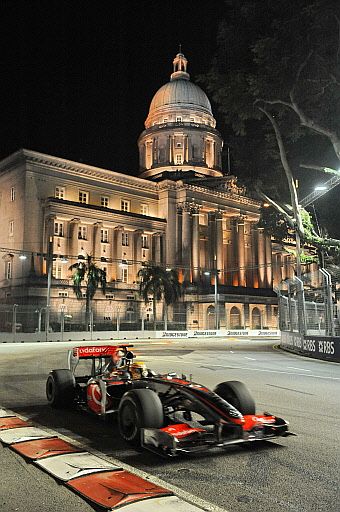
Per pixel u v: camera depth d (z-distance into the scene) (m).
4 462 6.09
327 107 30.86
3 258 70.75
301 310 28.77
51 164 71.88
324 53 28.50
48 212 68.81
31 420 8.65
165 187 82.69
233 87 31.77
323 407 10.05
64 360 23.59
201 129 93.31
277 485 5.27
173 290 64.69
